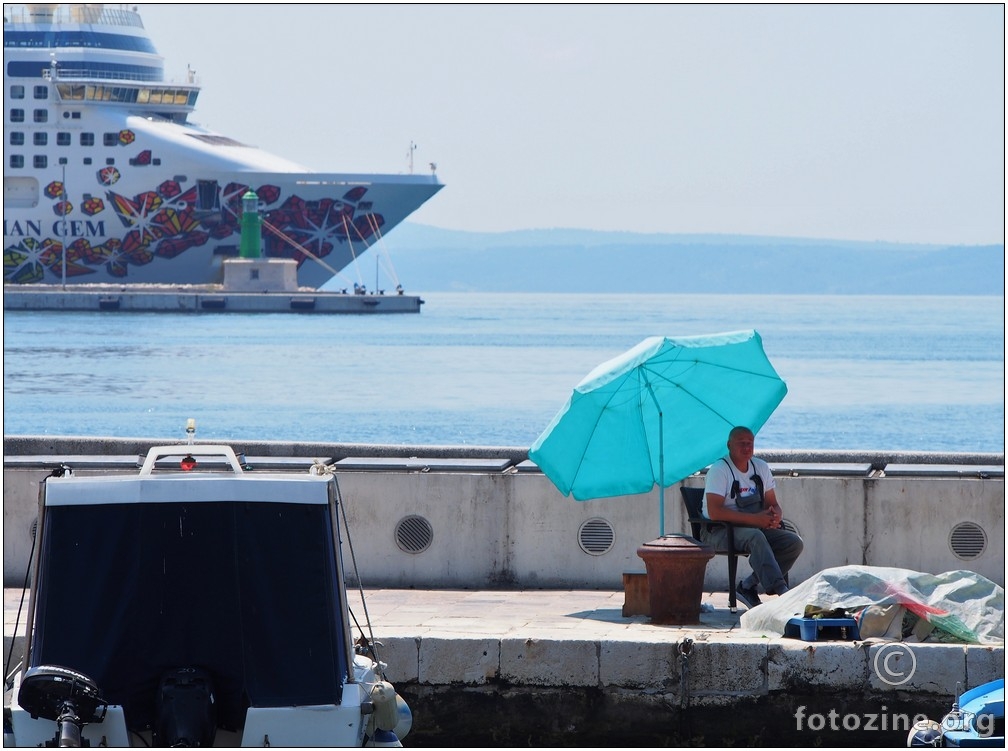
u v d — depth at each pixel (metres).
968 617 33.12
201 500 24.17
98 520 24.05
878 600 33.56
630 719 32.81
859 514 41.91
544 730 32.97
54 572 23.98
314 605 24.27
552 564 42.75
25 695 22.83
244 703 23.91
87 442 46.62
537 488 42.75
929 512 41.62
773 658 32.41
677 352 39.25
